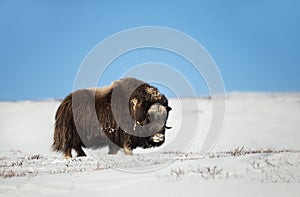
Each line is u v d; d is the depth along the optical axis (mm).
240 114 116000
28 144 73500
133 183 27906
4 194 27094
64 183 29438
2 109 128500
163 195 24875
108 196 25562
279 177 26969
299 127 93125
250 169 28969
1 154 55062
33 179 31375
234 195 24109
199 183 26344
